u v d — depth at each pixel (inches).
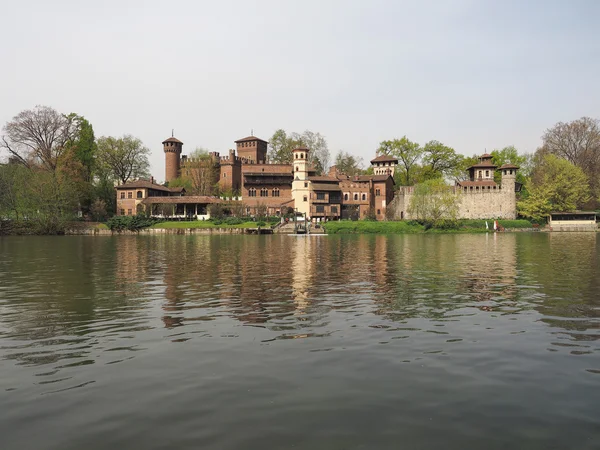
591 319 571.5
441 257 1441.9
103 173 4660.4
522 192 4881.9
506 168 4330.7
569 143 4471.0
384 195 4719.5
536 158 4773.6
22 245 2183.8
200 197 4340.6
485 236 3127.5
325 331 522.0
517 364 408.2
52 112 3846.0
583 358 422.6
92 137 4133.9
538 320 567.2
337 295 748.6
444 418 307.3
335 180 4594.0
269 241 2556.6
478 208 4389.8
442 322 561.0
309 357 430.6
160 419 308.3
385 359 424.2
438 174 5098.4
